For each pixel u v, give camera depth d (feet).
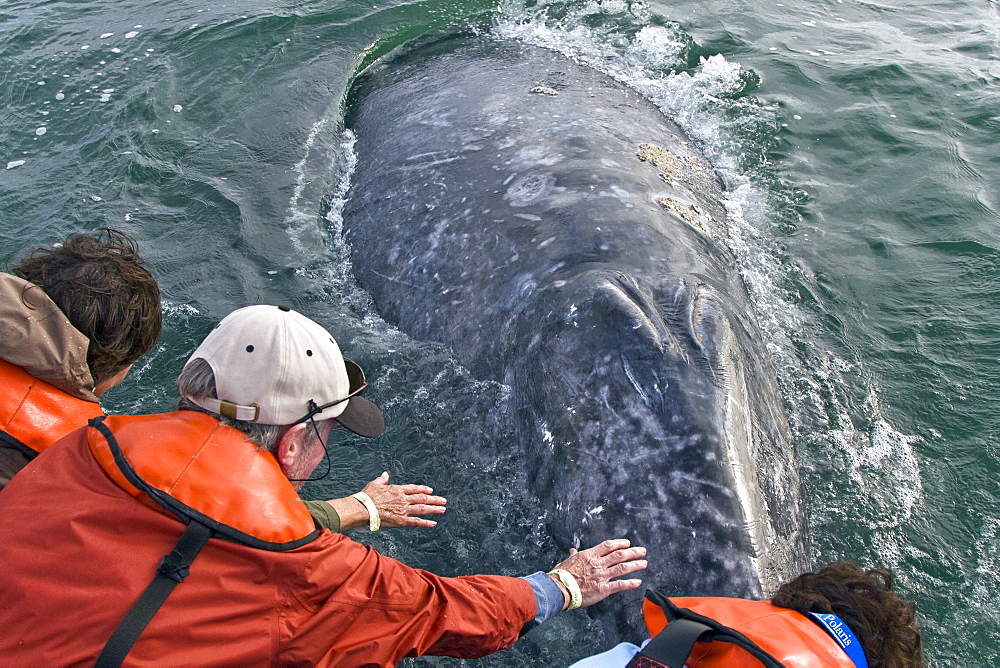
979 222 18.37
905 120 21.97
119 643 5.65
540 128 17.57
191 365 6.86
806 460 12.26
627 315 10.94
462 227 15.19
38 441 7.69
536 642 9.85
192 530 5.98
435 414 13.05
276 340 6.80
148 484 6.05
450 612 7.20
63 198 18.93
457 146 17.81
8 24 26.07
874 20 27.14
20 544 5.95
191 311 15.67
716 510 9.45
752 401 11.10
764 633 6.15
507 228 14.35
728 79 23.48
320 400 7.02
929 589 10.87
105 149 20.47
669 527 9.55
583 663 7.10
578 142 16.67
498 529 11.27
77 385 8.00
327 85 23.08
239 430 6.73
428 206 16.38
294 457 7.07
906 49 25.14
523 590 7.93
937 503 12.08
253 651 6.07
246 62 23.86
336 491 12.14
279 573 6.16
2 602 5.81
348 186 19.39
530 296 12.62
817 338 15.20
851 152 20.81
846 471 12.32
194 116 21.79
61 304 7.94
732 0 27.68
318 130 21.49
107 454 6.23
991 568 11.17
